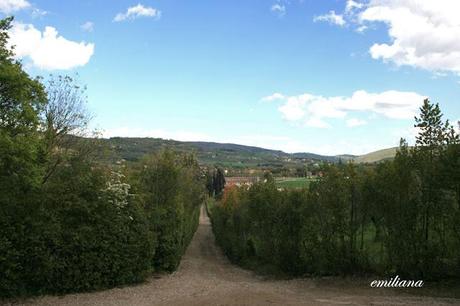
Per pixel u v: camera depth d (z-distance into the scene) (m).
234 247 29.73
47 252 14.30
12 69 11.68
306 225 18.45
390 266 15.15
